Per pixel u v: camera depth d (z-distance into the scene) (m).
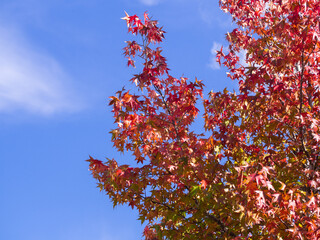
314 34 6.08
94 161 6.30
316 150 7.65
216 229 7.29
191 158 6.40
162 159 6.93
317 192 7.35
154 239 7.99
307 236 5.12
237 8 9.03
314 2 6.48
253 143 8.43
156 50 7.06
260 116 8.09
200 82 7.18
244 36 9.12
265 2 8.71
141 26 6.95
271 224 5.57
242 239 6.39
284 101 7.74
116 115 6.54
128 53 7.25
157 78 7.13
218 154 7.20
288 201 5.18
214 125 8.21
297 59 6.59
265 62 7.17
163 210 7.20
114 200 7.14
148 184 6.99
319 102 7.86
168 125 7.34
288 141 8.01
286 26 6.71
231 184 6.20
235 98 7.94
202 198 6.18
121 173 6.43
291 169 7.29
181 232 7.09
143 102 6.81
